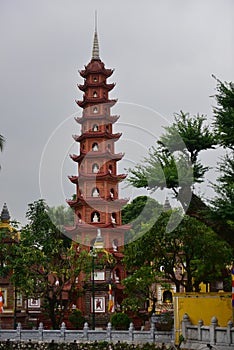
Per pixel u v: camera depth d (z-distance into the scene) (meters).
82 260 48.03
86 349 37.91
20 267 46.56
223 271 42.66
